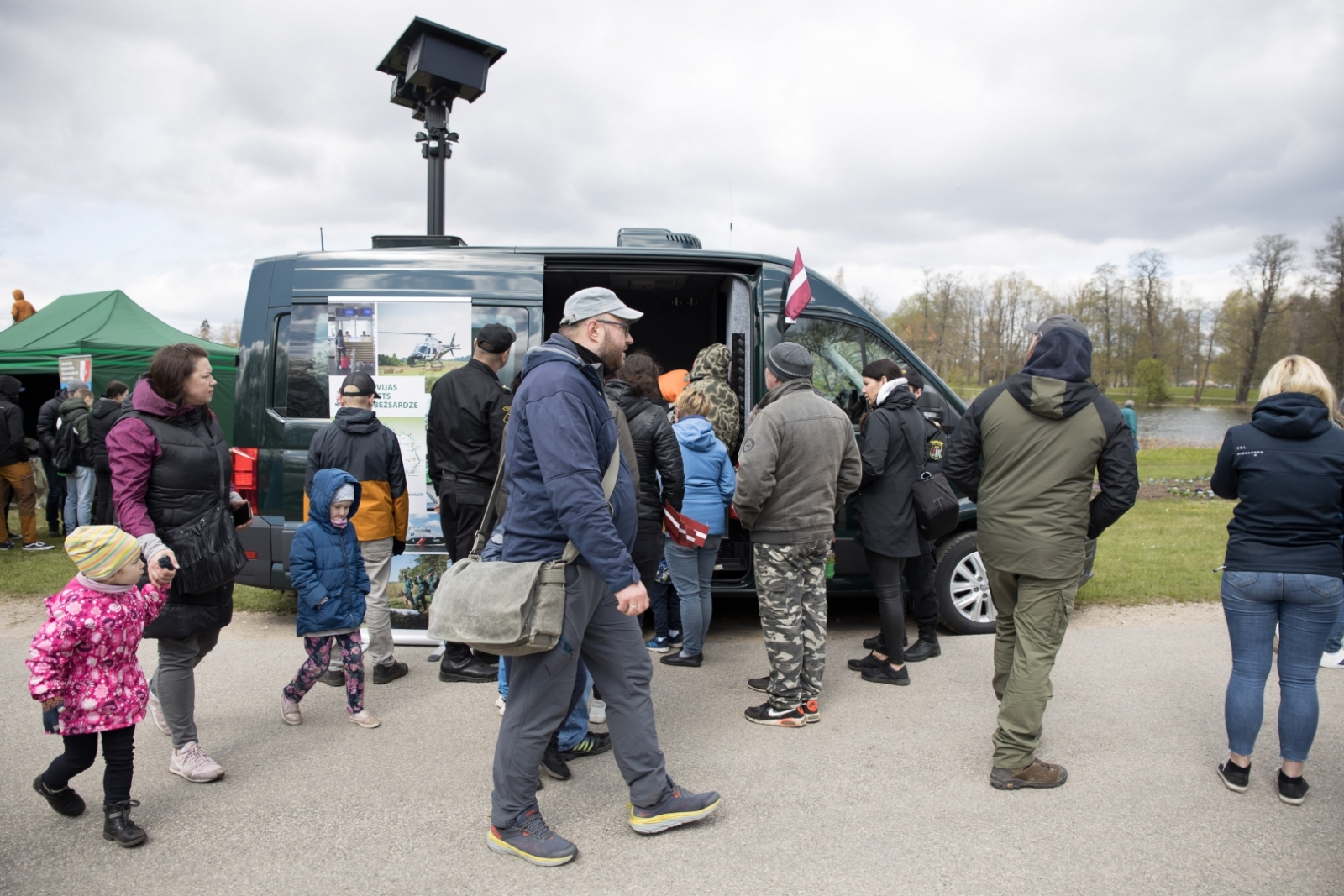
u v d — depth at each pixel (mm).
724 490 4605
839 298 5480
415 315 5090
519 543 2723
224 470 3328
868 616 5953
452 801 3146
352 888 2590
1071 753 3586
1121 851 2809
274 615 5762
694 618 4629
